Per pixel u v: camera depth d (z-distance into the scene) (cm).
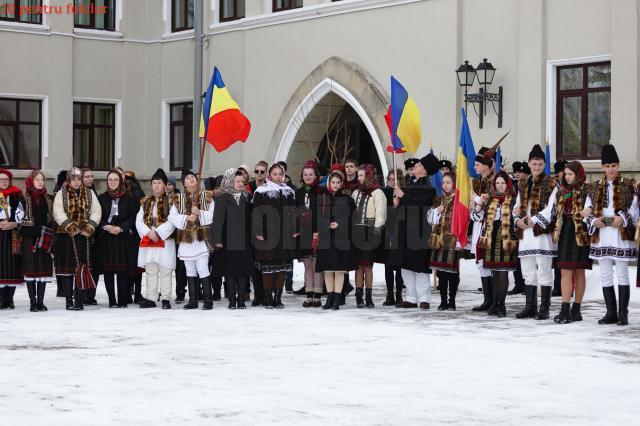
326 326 1235
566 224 1260
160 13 2727
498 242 1325
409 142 1645
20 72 2616
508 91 2031
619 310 1234
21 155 2639
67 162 2669
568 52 1950
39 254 1423
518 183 1313
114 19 2736
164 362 971
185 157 2709
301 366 947
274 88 2462
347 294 1630
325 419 734
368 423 723
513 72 2025
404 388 844
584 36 1928
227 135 1551
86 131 2727
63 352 1035
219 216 1429
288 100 2430
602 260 1241
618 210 1221
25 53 2620
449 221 1395
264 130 2486
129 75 2742
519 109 2006
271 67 2467
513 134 2023
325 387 848
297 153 2447
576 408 770
